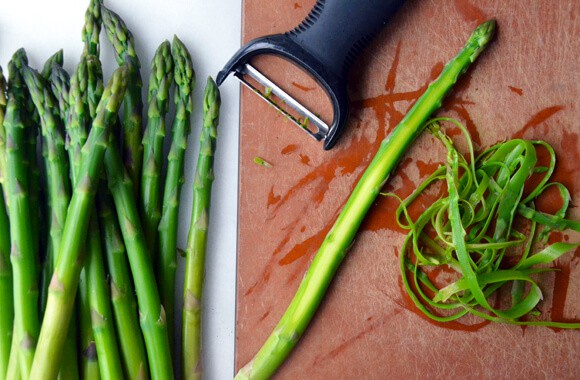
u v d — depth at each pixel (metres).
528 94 0.40
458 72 0.39
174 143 0.41
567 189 0.40
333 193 0.41
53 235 0.40
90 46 0.41
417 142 0.41
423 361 0.41
